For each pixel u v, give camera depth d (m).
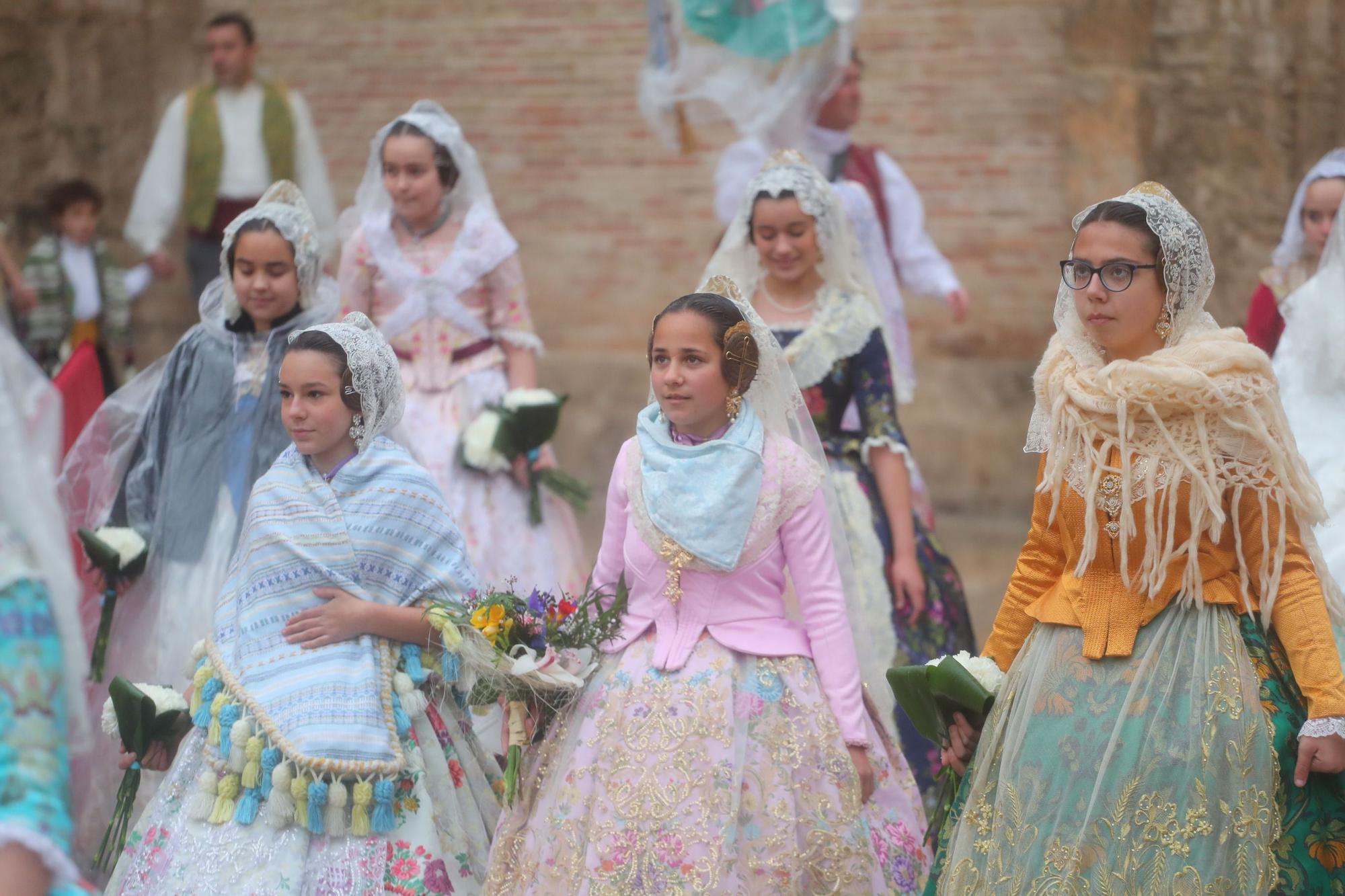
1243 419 4.16
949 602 6.93
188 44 15.28
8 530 3.22
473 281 7.67
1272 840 4.05
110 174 15.12
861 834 4.62
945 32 14.13
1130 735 4.12
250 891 4.66
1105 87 13.91
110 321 11.73
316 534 5.10
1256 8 13.48
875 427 6.77
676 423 4.91
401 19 15.04
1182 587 4.21
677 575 4.77
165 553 6.08
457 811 5.02
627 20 14.68
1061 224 14.09
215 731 4.90
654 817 4.47
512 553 7.45
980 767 4.40
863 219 8.16
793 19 9.44
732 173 9.66
